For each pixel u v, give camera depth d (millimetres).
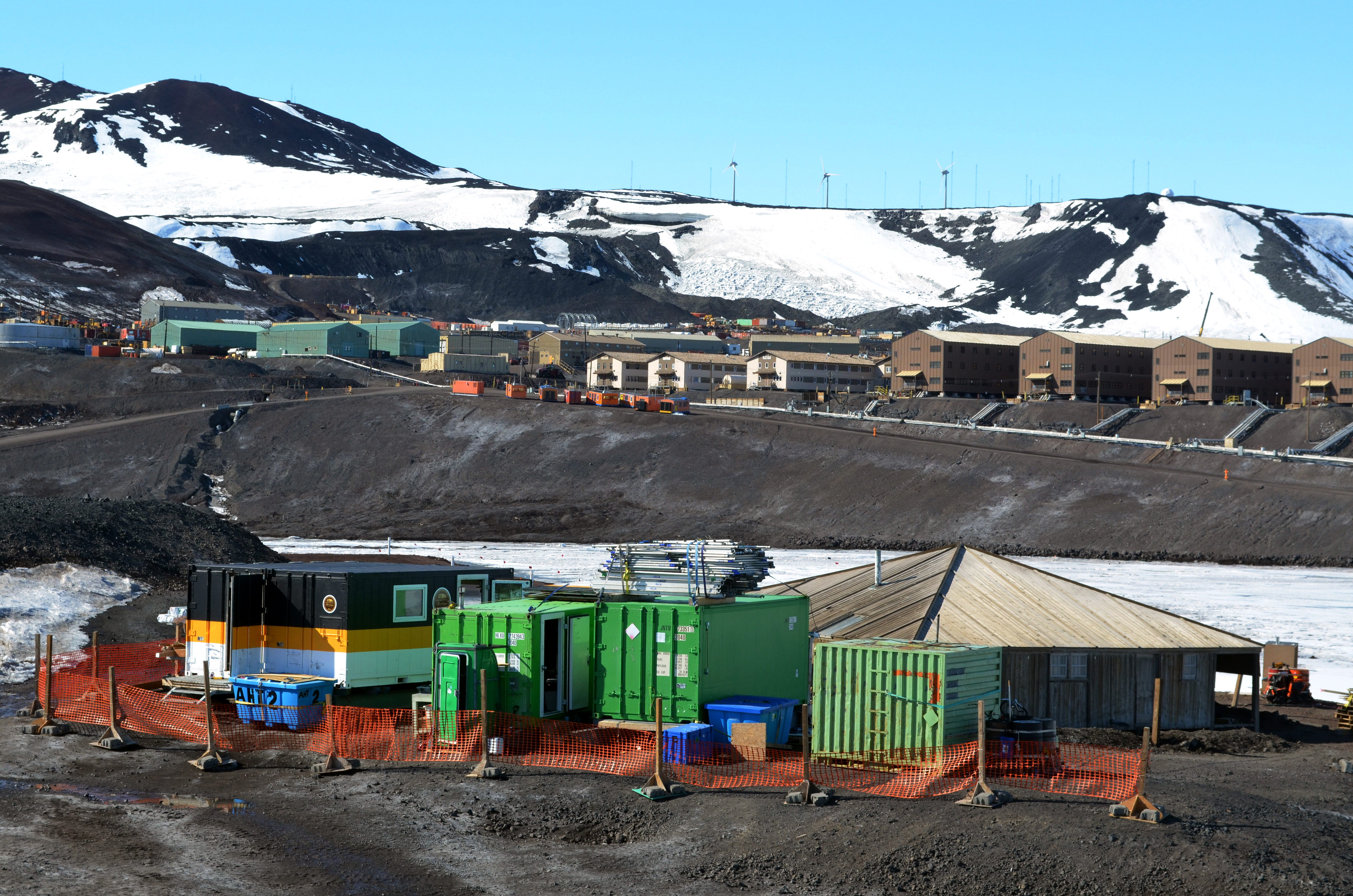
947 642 32719
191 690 32562
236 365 181125
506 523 119875
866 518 116188
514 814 23109
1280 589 77312
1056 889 18734
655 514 122812
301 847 21312
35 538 58969
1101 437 133625
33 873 19547
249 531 116688
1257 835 20734
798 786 24469
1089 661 33688
